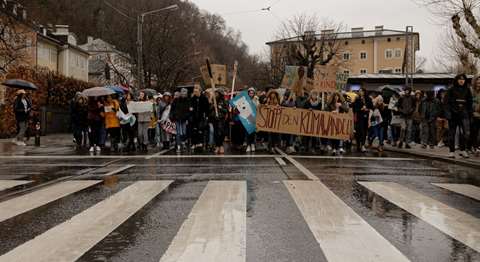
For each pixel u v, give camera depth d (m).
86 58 75.81
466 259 4.25
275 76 65.69
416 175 9.73
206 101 15.71
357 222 5.53
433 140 16.48
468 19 20.09
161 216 5.84
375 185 8.27
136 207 6.38
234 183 8.38
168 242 4.74
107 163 11.89
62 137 25.59
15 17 39.28
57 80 30.27
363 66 92.75
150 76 43.91
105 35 65.69
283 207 6.31
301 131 15.29
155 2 44.75
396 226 5.38
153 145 18.41
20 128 19.08
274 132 15.35
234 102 15.21
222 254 4.35
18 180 9.01
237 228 5.23
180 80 47.84
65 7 70.94
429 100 16.48
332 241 4.75
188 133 15.87
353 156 13.99
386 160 12.81
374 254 4.35
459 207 6.47
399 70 90.38
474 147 13.74
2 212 6.15
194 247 4.56
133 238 4.89
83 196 7.23
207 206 6.38
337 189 7.79
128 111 15.88
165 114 16.66
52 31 67.38
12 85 19.81
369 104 16.03
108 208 6.33
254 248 4.52
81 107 17.77
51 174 9.87
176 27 46.62
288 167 10.86
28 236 5.01
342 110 15.67
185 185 8.18
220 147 14.75
